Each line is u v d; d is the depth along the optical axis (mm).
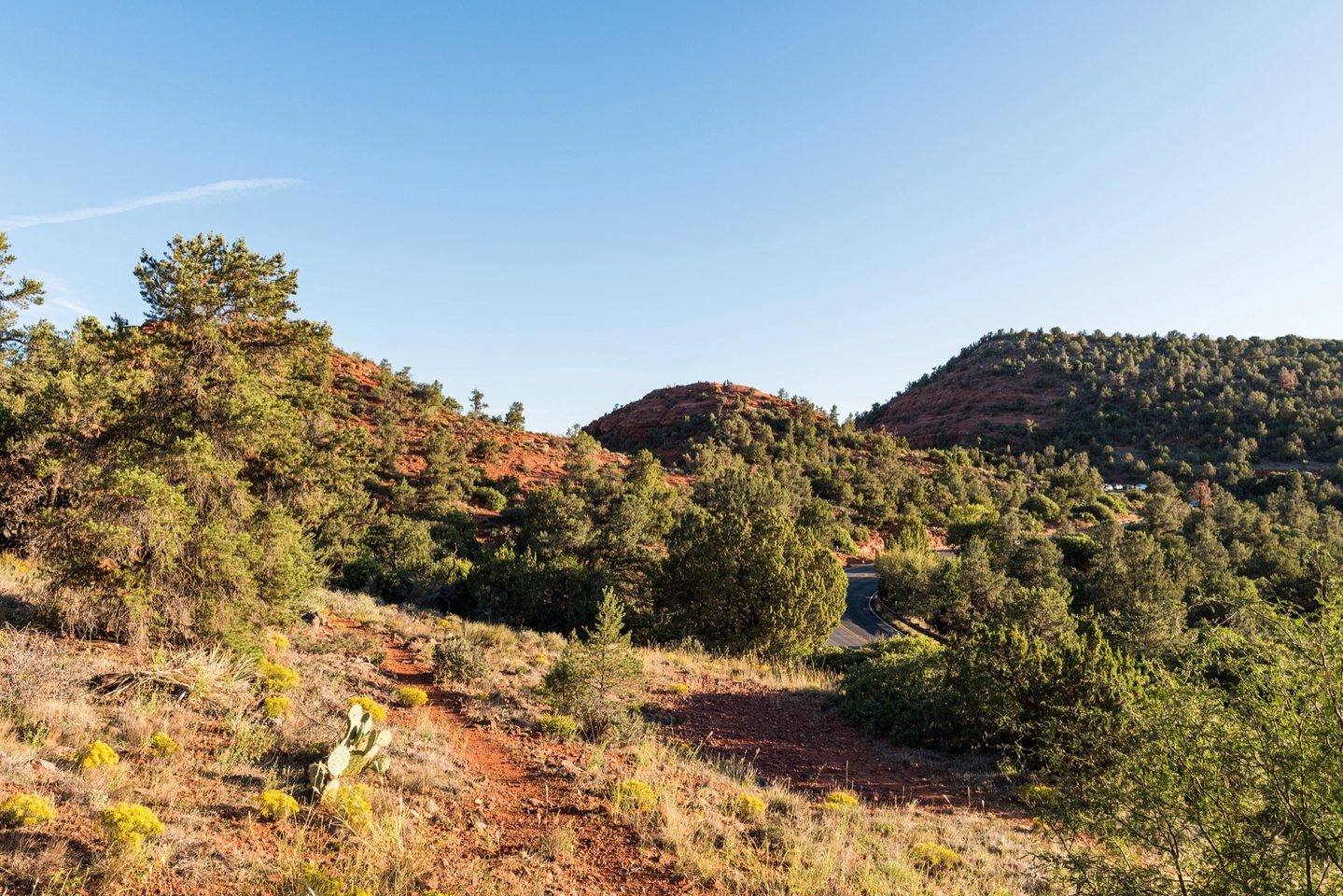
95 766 5457
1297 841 4012
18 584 11180
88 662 8188
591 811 7078
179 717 7105
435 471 55719
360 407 70188
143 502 9297
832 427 126812
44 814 4520
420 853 5348
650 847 6344
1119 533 64188
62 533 9062
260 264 13414
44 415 11836
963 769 11633
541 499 46719
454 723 9805
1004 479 117375
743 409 132000
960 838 8320
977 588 41594
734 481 67500
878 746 12883
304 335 14219
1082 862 4828
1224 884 4086
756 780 9992
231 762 6422
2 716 5973
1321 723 4047
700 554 25219
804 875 6188
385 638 15570
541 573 27828
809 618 24078
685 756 10391
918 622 46406
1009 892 6676
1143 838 4609
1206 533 63344
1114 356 195875
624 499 47406
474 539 48719
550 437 88250
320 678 10391
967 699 12625
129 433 11359
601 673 10883
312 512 13812
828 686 17938
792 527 25984
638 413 151375
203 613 9734
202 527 9906
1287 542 63125
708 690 15867
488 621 25125
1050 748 5617
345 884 4680
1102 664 11492
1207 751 4359
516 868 5543
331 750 6301
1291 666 4254
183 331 12352
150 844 4527
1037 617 24578
